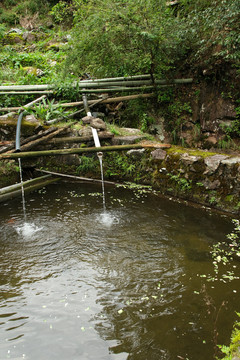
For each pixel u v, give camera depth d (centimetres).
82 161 631
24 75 862
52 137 606
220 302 280
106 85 712
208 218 452
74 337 242
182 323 256
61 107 692
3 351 227
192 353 226
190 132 675
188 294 292
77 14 686
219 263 344
